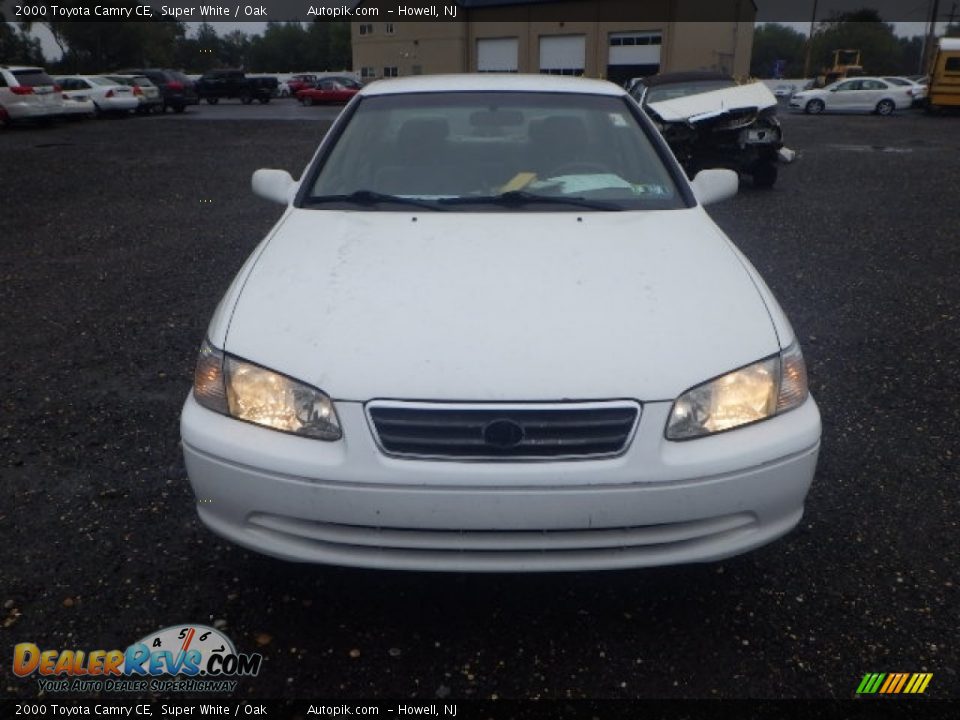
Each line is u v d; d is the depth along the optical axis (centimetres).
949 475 304
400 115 341
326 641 221
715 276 242
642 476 196
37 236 735
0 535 264
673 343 209
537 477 193
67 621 226
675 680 206
